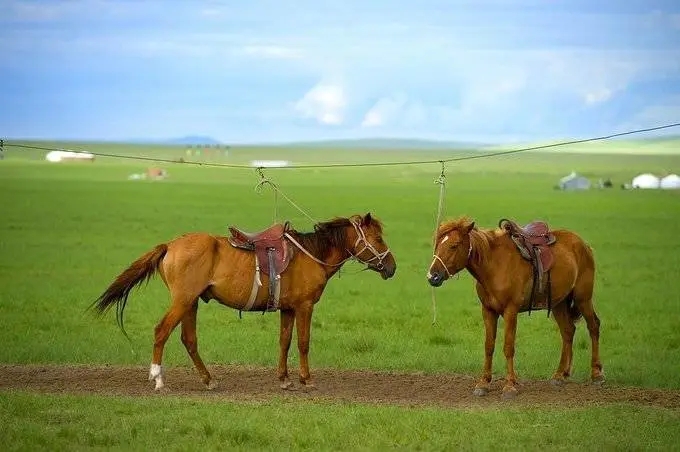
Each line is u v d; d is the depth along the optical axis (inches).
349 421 485.1
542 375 642.2
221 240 577.0
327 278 597.0
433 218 2491.4
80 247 1641.2
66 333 789.9
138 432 460.8
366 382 609.0
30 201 2898.6
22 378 594.2
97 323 855.1
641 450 447.5
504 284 576.1
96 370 624.4
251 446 446.9
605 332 852.6
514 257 580.4
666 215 2765.7
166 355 682.8
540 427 484.7
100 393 557.6
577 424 490.0
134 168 6314.0
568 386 608.4
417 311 983.0
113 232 1946.4
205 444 446.0
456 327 875.4
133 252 1579.7
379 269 605.3
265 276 571.5
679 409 539.8
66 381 589.0
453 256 565.6
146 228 2048.5
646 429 482.0
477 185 4539.9
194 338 577.3
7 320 855.7
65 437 452.8
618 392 588.1
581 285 619.5
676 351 759.1
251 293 571.8
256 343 750.5
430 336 806.5
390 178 5305.1
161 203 2935.5
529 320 923.4
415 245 1812.3
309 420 486.3
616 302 1066.7
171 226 2098.9
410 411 515.2
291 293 583.5
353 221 600.4
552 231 627.2
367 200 3201.3
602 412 518.0
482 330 858.1
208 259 564.7
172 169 6501.0
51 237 1815.9
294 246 585.9
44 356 663.1
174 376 616.7
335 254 595.5
